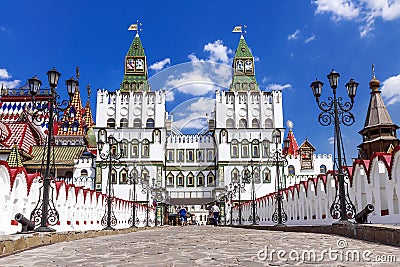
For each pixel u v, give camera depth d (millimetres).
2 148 56281
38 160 64062
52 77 16953
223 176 65438
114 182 63719
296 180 66500
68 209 20469
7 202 14078
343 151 18406
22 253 9508
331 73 17391
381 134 39531
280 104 67812
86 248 10820
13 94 77125
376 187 15305
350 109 17641
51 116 16781
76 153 67938
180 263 7434
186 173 67938
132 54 73125
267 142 66250
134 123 67062
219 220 62000
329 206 20312
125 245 11812
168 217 64938
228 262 7453
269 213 36281
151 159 65312
